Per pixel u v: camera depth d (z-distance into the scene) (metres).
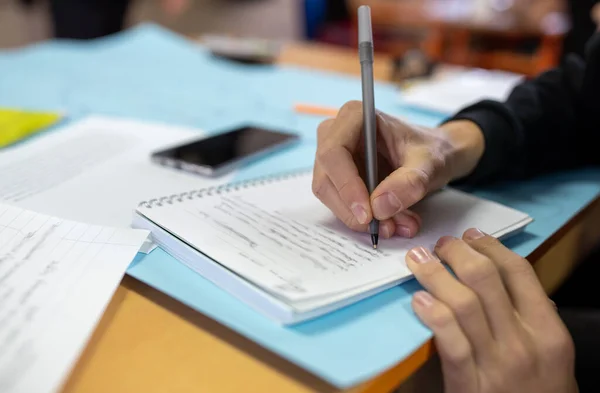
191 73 1.15
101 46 1.32
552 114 0.65
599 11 1.44
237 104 0.95
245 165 0.65
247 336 0.33
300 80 1.13
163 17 2.79
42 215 0.45
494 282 0.38
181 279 0.39
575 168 0.68
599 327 0.61
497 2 2.13
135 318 0.36
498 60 1.95
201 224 0.44
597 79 0.66
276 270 0.37
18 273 0.37
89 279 0.37
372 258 0.41
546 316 0.38
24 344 0.31
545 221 0.53
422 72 1.16
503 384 0.36
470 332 0.36
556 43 1.89
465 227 0.47
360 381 0.30
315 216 0.47
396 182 0.42
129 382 0.31
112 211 0.50
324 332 0.34
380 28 2.21
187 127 0.81
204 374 0.32
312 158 0.69
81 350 0.32
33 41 2.45
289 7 3.21
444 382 0.37
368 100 0.44
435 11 2.07
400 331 0.35
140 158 0.65
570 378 0.39
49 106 0.88
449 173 0.51
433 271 0.38
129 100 0.94
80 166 0.61
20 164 0.61
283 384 0.31
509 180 0.63
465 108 0.62
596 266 0.80
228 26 3.07
